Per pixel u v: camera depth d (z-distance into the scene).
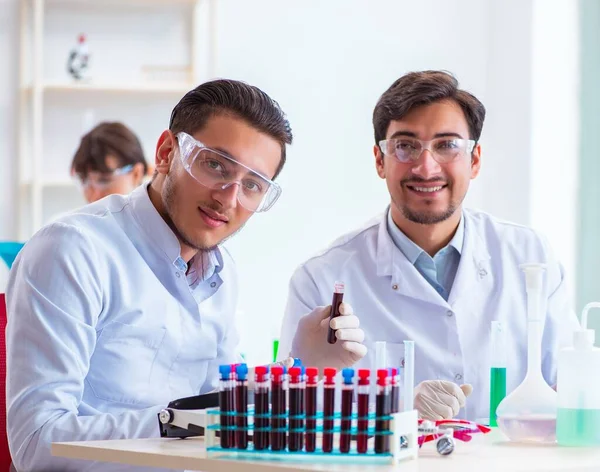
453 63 5.46
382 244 2.87
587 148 4.77
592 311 4.68
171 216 2.23
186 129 2.17
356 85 5.42
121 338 2.22
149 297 2.25
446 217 2.74
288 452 1.63
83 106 5.24
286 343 2.87
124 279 2.21
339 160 5.40
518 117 5.06
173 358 2.30
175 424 1.89
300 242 5.36
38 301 2.07
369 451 1.62
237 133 2.12
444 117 2.68
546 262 2.93
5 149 5.19
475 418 2.79
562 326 2.89
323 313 2.33
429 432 1.83
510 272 2.90
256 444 1.66
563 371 1.93
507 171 5.14
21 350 2.05
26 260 2.14
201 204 2.15
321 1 5.40
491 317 2.85
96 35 5.24
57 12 5.21
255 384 1.67
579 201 4.80
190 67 5.24
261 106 2.14
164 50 5.29
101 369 2.20
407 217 2.75
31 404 2.00
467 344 2.81
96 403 2.20
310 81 5.39
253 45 5.36
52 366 2.03
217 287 2.45
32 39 5.21
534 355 2.00
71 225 2.17
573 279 4.81
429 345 2.79
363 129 5.43
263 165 2.15
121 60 5.25
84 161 4.09
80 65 5.13
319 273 2.89
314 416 1.63
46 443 1.95
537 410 1.94
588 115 4.77
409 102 2.67
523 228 3.00
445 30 5.46
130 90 5.12
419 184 2.69
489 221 3.00
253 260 5.31
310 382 1.63
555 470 1.64
